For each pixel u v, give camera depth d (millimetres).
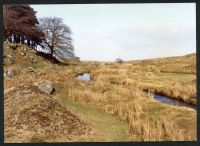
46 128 14898
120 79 17688
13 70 17984
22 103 15688
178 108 16406
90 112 16047
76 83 17719
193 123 15727
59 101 16469
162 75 17609
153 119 15703
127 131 15039
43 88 16906
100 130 15000
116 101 16734
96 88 17453
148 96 17156
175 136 15219
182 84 17234
